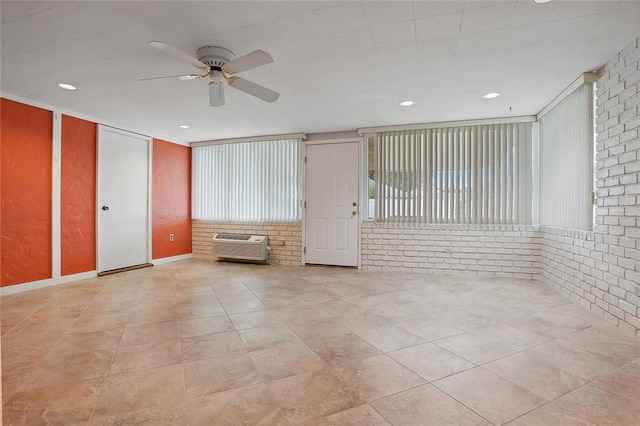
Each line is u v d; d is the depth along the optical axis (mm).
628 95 2656
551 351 2350
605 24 2361
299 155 5668
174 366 2160
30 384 1956
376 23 2359
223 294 3830
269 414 1688
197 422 1631
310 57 2865
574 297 3498
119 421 1639
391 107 4188
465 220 4789
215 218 6242
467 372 2078
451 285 4207
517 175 4555
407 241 5074
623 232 2711
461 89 3582
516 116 4508
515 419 1646
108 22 2338
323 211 5562
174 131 5500
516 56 2846
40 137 4047
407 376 2033
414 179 5031
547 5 2150
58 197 4254
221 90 2910
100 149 4785
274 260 5816
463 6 2164
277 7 2178
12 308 3301
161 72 3172
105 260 4887
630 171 2633
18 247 3875
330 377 2025
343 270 5203
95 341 2533
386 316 3070
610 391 1872
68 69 3105
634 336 2564
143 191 5477
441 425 1606
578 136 3383
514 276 4594
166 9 2191
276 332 2705
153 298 3666
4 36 2516
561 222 3787
